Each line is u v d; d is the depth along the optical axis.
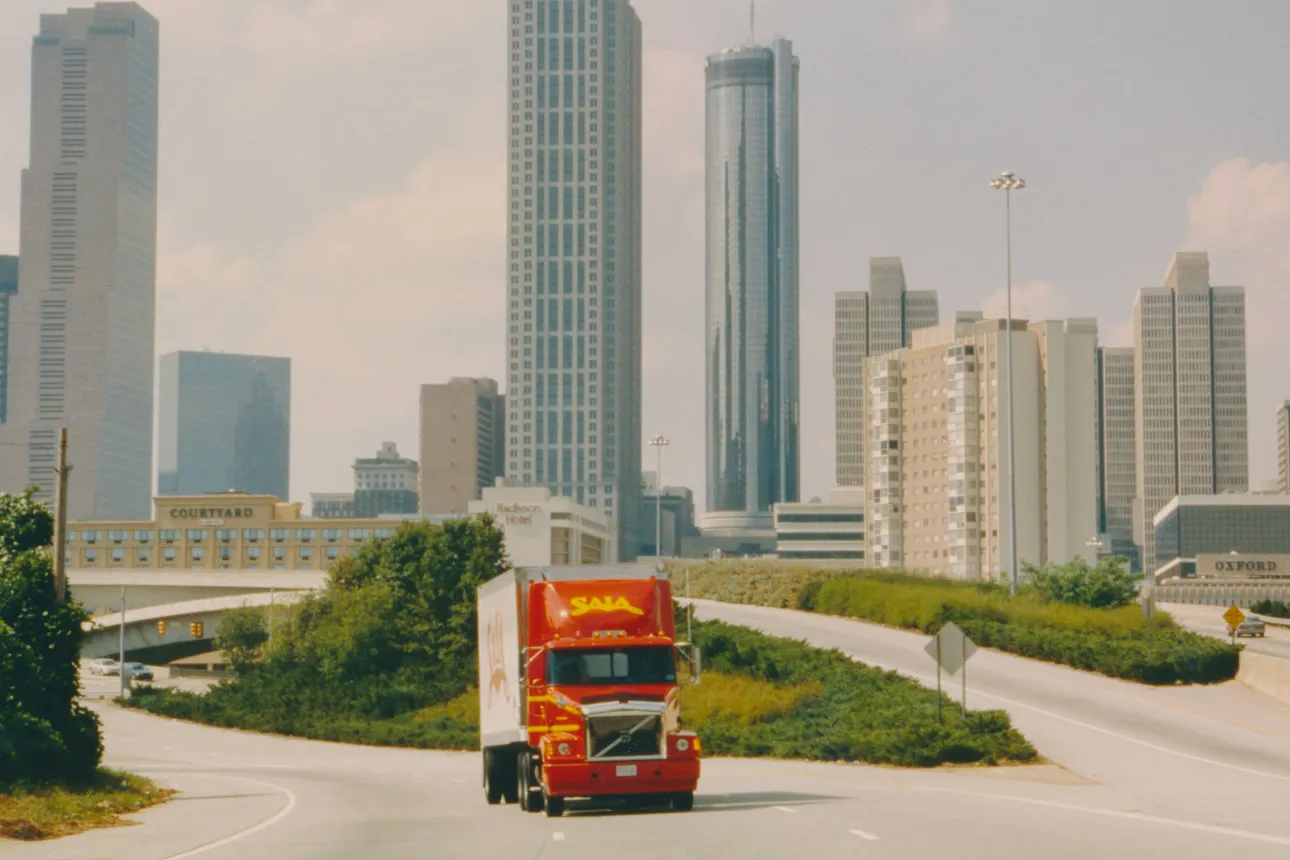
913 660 82.50
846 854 23.23
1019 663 78.94
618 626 33.66
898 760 51.47
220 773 62.41
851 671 73.38
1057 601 97.38
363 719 102.81
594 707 32.72
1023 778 45.16
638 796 34.69
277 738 100.88
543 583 34.12
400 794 44.38
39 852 27.83
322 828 31.72
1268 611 126.69
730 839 26.12
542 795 34.28
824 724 62.22
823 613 109.88
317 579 185.75
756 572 125.62
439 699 102.94
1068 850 23.23
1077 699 66.31
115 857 26.81
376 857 25.08
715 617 106.25
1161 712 62.56
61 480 45.28
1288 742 54.66
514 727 34.72
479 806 37.88
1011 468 102.44
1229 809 31.81
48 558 44.38
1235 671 71.06
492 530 122.06
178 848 28.20
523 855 24.69
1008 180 110.38
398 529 126.31
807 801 34.69
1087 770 48.09
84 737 43.69
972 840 24.89
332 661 116.44
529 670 33.56
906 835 25.86
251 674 127.50
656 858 23.52
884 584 107.69
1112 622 90.50
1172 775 46.16
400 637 116.38
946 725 53.62
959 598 97.94
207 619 174.88
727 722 67.69
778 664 76.88
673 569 132.50
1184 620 123.38
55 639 43.38
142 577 189.75
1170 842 24.34
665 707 32.97
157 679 179.88
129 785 44.38
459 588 115.88
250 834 30.80
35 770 40.41
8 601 43.16
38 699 42.03
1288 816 29.88
